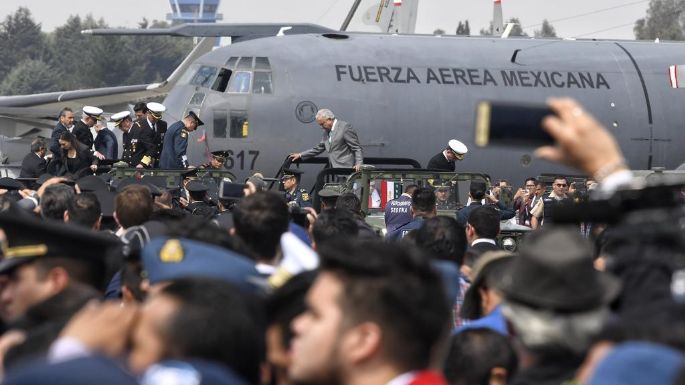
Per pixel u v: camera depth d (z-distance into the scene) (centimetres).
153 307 1435
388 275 1384
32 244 2031
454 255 3045
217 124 9831
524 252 1466
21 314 2048
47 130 15500
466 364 2192
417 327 1377
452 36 10888
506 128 1342
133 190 3528
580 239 1462
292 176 7694
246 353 1433
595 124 1387
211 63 10069
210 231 2022
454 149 8619
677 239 1455
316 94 9881
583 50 10919
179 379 1269
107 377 1148
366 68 10088
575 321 1445
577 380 1474
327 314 1390
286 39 10312
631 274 1455
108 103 16075
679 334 1252
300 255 1986
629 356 1198
